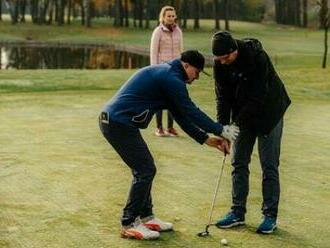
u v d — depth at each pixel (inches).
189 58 214.8
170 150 377.4
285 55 1785.2
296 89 830.5
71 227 230.1
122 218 220.5
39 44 2598.4
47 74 908.0
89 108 544.1
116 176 307.4
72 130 434.6
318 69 1092.5
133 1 3361.2
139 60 1839.3
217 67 223.9
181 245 213.2
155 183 296.0
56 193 275.6
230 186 293.9
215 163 343.6
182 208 256.2
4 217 240.7
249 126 229.3
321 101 690.8
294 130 467.5
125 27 3334.2
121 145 215.3
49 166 325.7
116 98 217.0
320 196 280.8
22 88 730.2
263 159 231.3
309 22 3966.5
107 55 2020.2
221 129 214.5
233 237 222.5
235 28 3395.7
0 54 1955.0
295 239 221.8
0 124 455.8
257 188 292.2
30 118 485.7
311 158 364.8
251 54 218.1
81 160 341.7
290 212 254.7
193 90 733.9
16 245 210.2
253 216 247.6
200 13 4301.2
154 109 217.3
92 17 3811.5
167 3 3169.3
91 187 286.2
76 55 1995.6
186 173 318.0
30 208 252.8
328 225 238.7
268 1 4458.7
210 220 231.8
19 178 301.0
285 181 308.3
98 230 227.3
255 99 222.4
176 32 428.1
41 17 3353.8
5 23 3245.6
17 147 373.7
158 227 226.4
